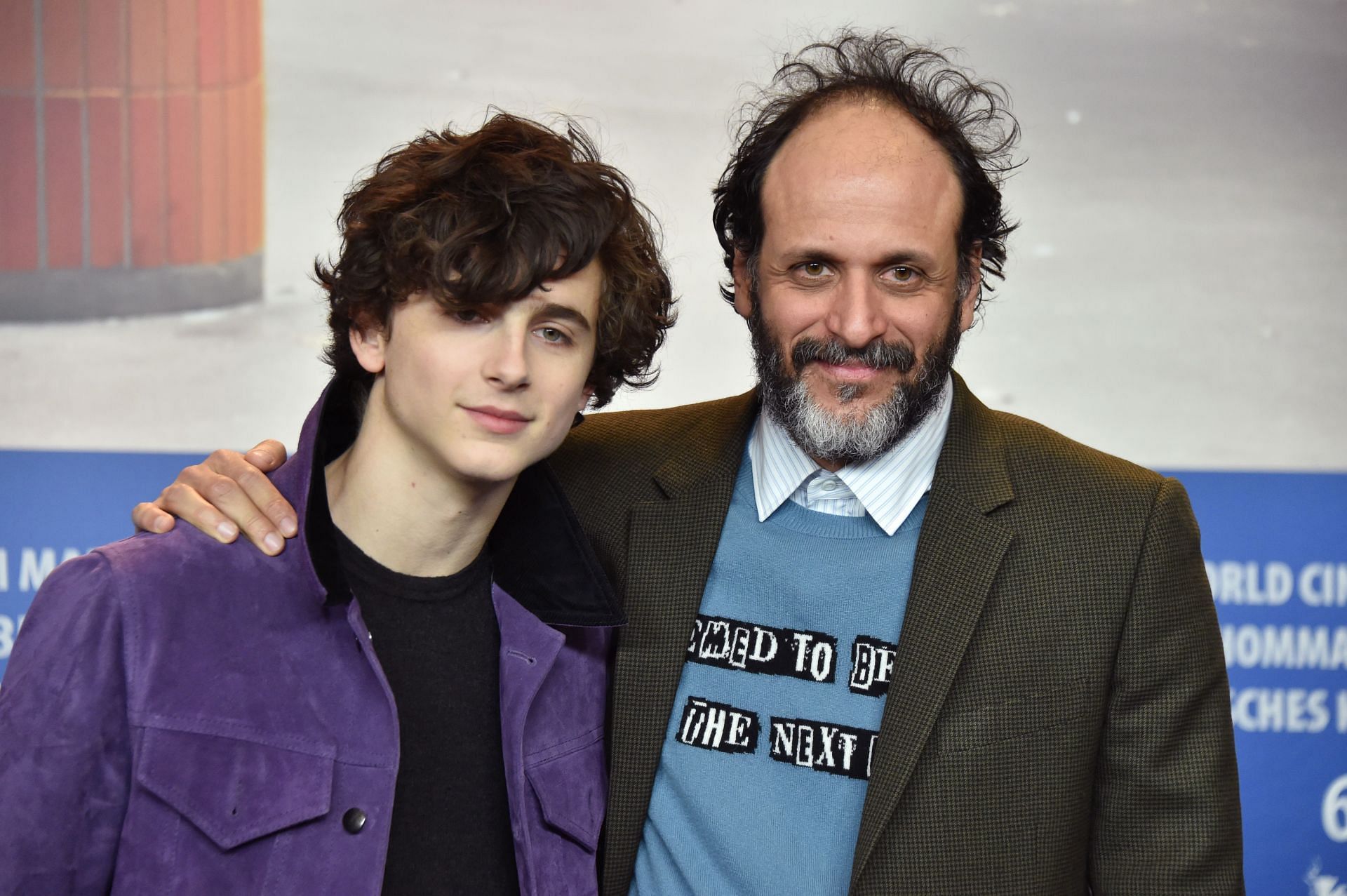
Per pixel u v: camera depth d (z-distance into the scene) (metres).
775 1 2.71
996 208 1.54
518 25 2.71
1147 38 2.72
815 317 1.42
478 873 1.26
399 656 1.27
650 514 1.52
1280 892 2.73
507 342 1.16
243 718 1.17
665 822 1.41
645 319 1.31
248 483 1.26
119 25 2.67
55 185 2.69
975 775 1.36
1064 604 1.40
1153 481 1.46
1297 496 2.74
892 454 1.47
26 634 1.15
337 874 1.17
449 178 1.19
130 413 2.73
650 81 2.72
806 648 1.43
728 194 1.59
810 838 1.37
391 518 1.25
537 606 1.35
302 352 2.74
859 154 1.39
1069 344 2.75
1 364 2.70
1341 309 2.74
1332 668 2.73
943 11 2.72
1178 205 2.74
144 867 1.12
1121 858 1.42
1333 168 2.73
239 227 2.73
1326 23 2.72
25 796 1.10
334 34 2.71
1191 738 1.41
